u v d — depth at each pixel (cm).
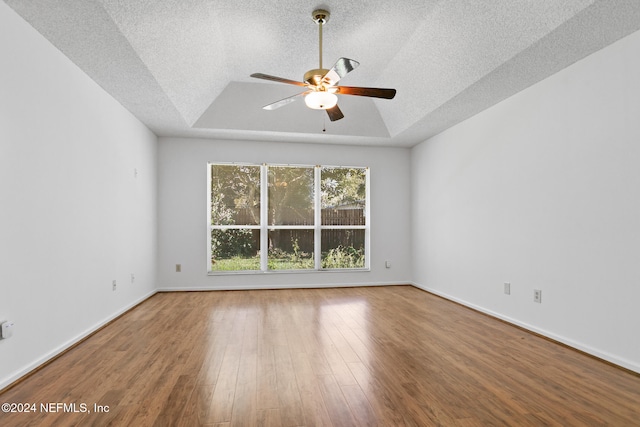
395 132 565
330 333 361
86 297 349
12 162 247
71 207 322
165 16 291
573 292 321
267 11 328
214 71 430
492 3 281
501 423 199
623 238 278
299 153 627
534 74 345
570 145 325
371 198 648
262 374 263
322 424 197
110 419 203
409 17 335
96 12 251
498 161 423
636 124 269
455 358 295
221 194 606
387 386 244
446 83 396
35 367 268
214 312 447
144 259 518
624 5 236
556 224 340
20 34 254
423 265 610
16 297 250
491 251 435
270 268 618
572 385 246
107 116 395
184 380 253
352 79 472
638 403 221
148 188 536
